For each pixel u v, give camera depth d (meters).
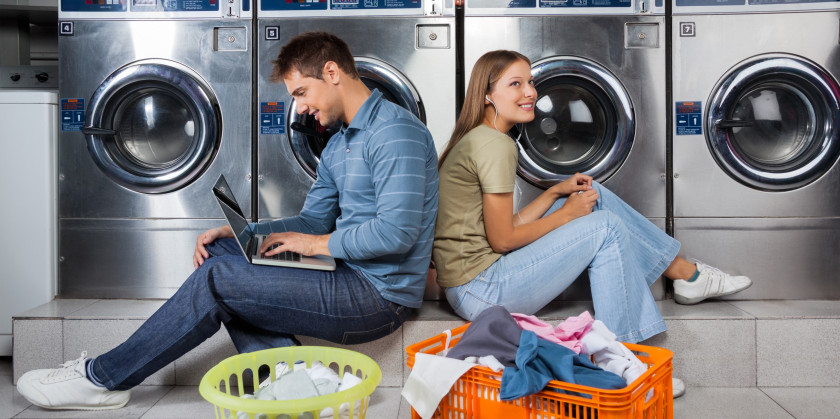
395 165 1.76
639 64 2.57
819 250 2.53
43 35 3.47
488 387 1.46
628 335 2.00
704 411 1.97
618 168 2.57
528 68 2.11
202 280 1.83
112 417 1.92
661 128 2.57
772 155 2.62
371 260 1.89
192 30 2.58
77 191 2.58
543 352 1.47
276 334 1.97
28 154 2.54
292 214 2.61
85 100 2.58
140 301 2.54
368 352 2.19
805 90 2.55
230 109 2.59
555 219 2.09
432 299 2.52
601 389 1.30
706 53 2.55
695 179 2.56
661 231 2.22
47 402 1.91
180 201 2.59
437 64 2.58
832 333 2.20
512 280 2.00
